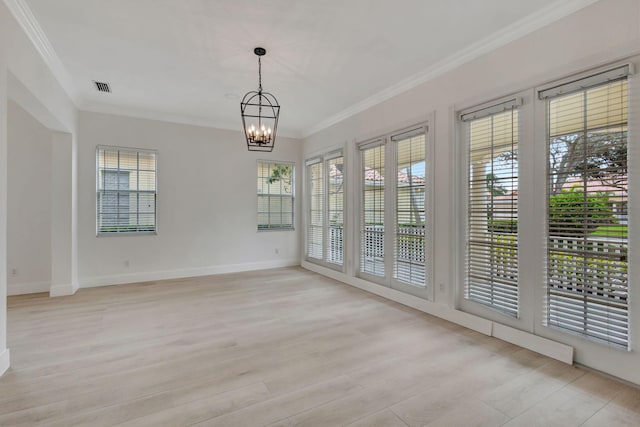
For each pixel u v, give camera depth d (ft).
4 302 7.78
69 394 6.85
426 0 8.01
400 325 10.89
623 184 7.32
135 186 17.04
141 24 9.05
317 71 12.09
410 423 5.96
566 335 8.30
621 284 7.34
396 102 13.60
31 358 8.46
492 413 6.24
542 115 8.71
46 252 15.17
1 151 7.52
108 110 16.14
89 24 9.04
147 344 9.38
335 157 18.01
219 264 19.20
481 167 10.44
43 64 10.32
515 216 9.44
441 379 7.47
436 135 11.73
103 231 16.40
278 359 8.48
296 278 17.98
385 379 7.47
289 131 21.17
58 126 13.32
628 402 6.58
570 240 8.23
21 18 8.39
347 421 6.02
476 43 10.04
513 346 9.19
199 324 10.97
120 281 16.57
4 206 7.70
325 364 8.20
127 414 6.20
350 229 16.74
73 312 12.14
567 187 8.28
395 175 13.85
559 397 6.76
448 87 11.28
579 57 7.84
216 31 9.41
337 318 11.57
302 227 21.76
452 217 11.11
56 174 14.32
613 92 7.46
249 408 6.40
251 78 12.71
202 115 17.76
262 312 12.22
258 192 20.59
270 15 8.63
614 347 7.37
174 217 17.90
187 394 6.88
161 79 12.83
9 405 6.45
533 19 8.64
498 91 9.67
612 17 7.28
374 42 10.03
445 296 11.47
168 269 17.78
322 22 8.97
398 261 13.73
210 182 18.88
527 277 9.14
